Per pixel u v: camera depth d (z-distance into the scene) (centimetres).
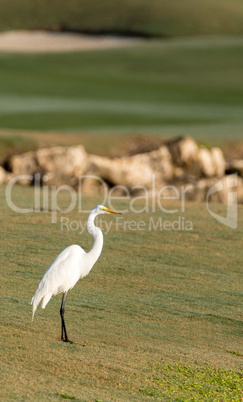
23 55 16588
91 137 7431
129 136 7525
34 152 6312
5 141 6881
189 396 1861
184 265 3341
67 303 2647
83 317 2491
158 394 1855
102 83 13475
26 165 6216
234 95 12662
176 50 17562
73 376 1906
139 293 2866
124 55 16938
